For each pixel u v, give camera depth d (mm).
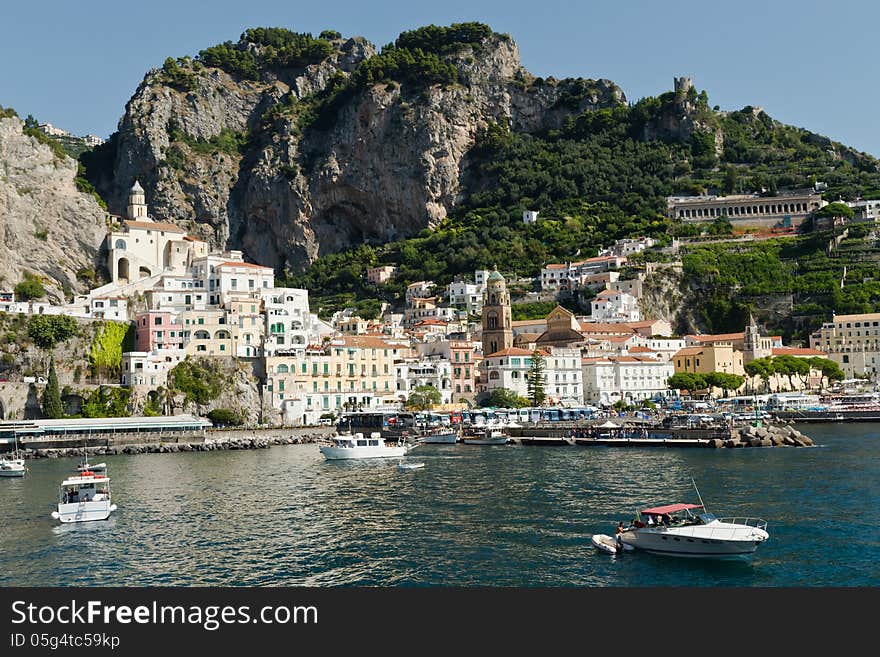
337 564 76688
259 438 193500
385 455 161875
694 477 122125
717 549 76000
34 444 174625
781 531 85312
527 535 86000
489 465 143750
